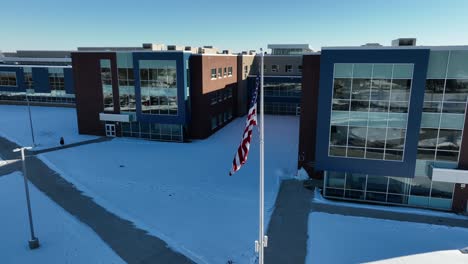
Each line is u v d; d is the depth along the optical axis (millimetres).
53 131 44750
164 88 38250
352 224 20484
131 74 39031
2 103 67938
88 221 20719
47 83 64438
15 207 22438
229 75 49875
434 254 17281
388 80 21562
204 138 41406
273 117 55562
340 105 22812
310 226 20203
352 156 23406
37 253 17328
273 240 18625
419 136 22047
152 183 26797
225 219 20984
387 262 16672
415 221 20938
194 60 39219
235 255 17312
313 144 27547
